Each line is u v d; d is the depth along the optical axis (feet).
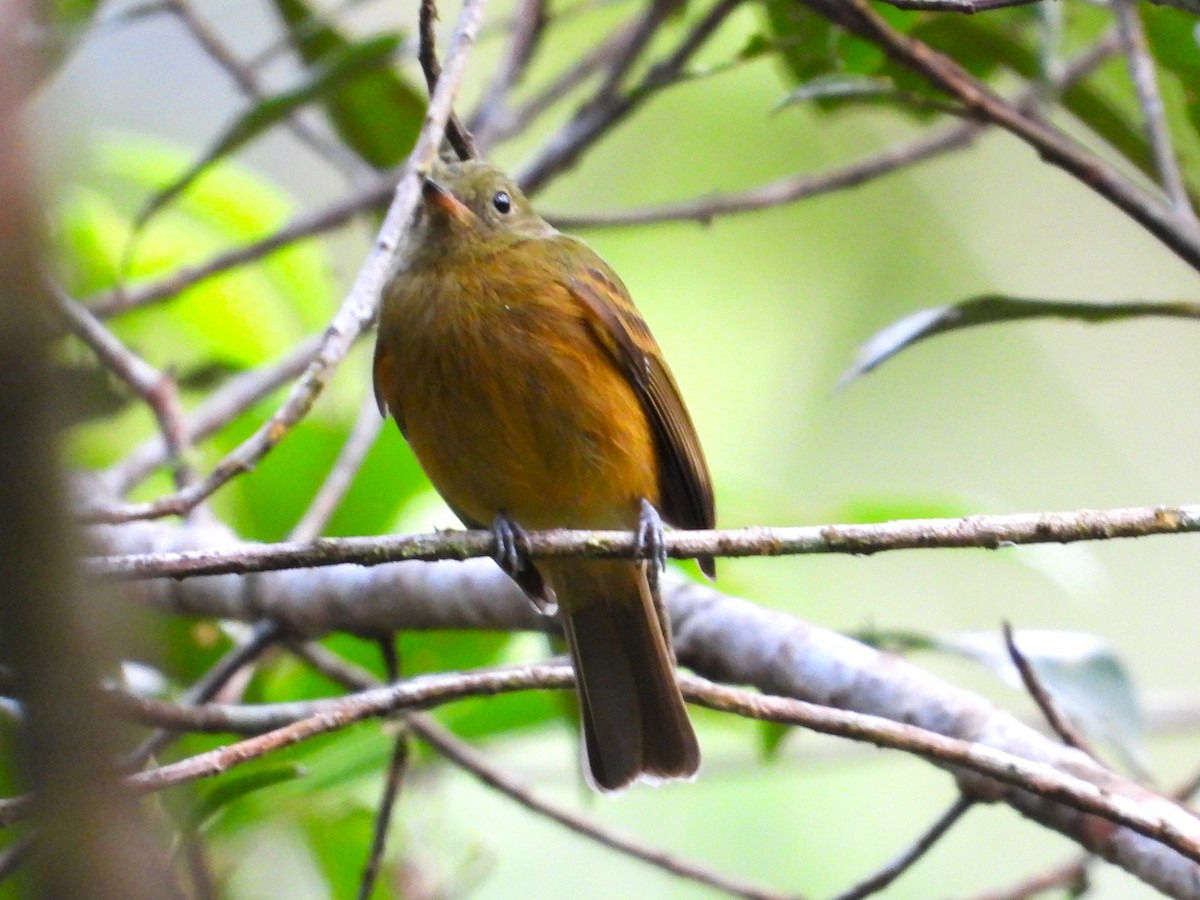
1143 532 20.67
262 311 42.27
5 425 7.92
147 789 20.06
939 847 43.24
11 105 8.14
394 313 28.07
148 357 41.98
